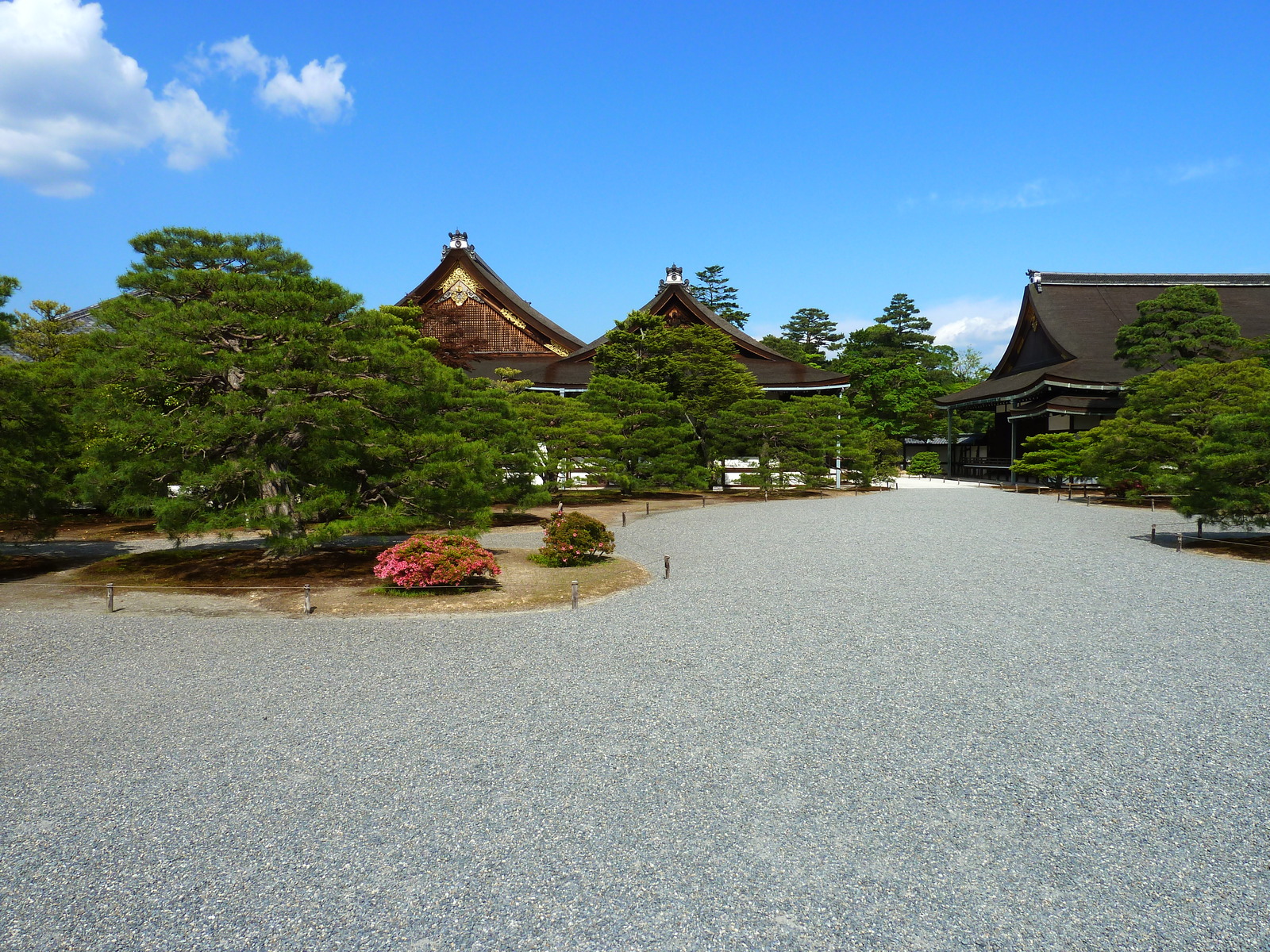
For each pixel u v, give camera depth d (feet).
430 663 32.30
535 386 143.64
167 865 17.38
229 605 43.91
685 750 23.22
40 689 29.19
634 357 132.05
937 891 16.30
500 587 48.55
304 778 21.49
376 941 14.76
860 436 146.72
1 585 50.75
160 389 49.98
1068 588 47.65
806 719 25.79
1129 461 101.40
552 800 20.20
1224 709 26.61
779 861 17.39
